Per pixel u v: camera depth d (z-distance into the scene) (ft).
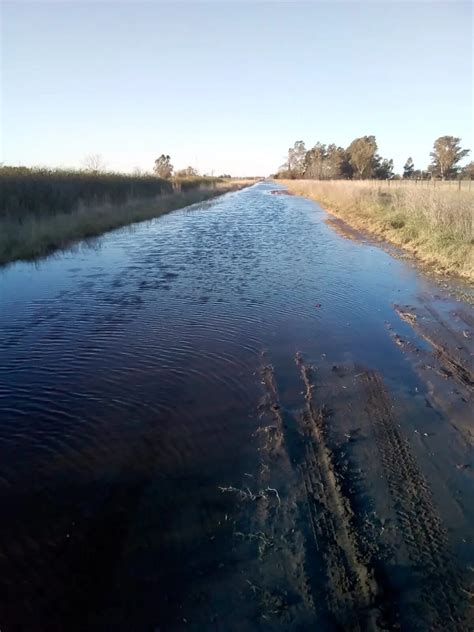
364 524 12.50
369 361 22.82
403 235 54.75
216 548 11.77
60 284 38.04
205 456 15.42
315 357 23.30
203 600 10.37
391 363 22.61
